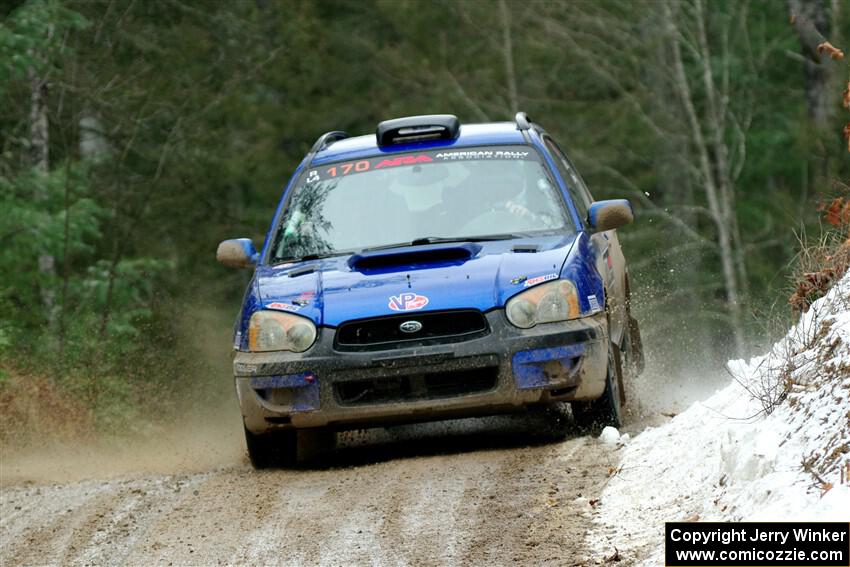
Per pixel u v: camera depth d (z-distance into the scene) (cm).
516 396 2477
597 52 9188
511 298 2494
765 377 2034
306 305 2547
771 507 1630
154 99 6950
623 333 2931
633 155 8700
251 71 7706
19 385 3997
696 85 8931
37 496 2675
